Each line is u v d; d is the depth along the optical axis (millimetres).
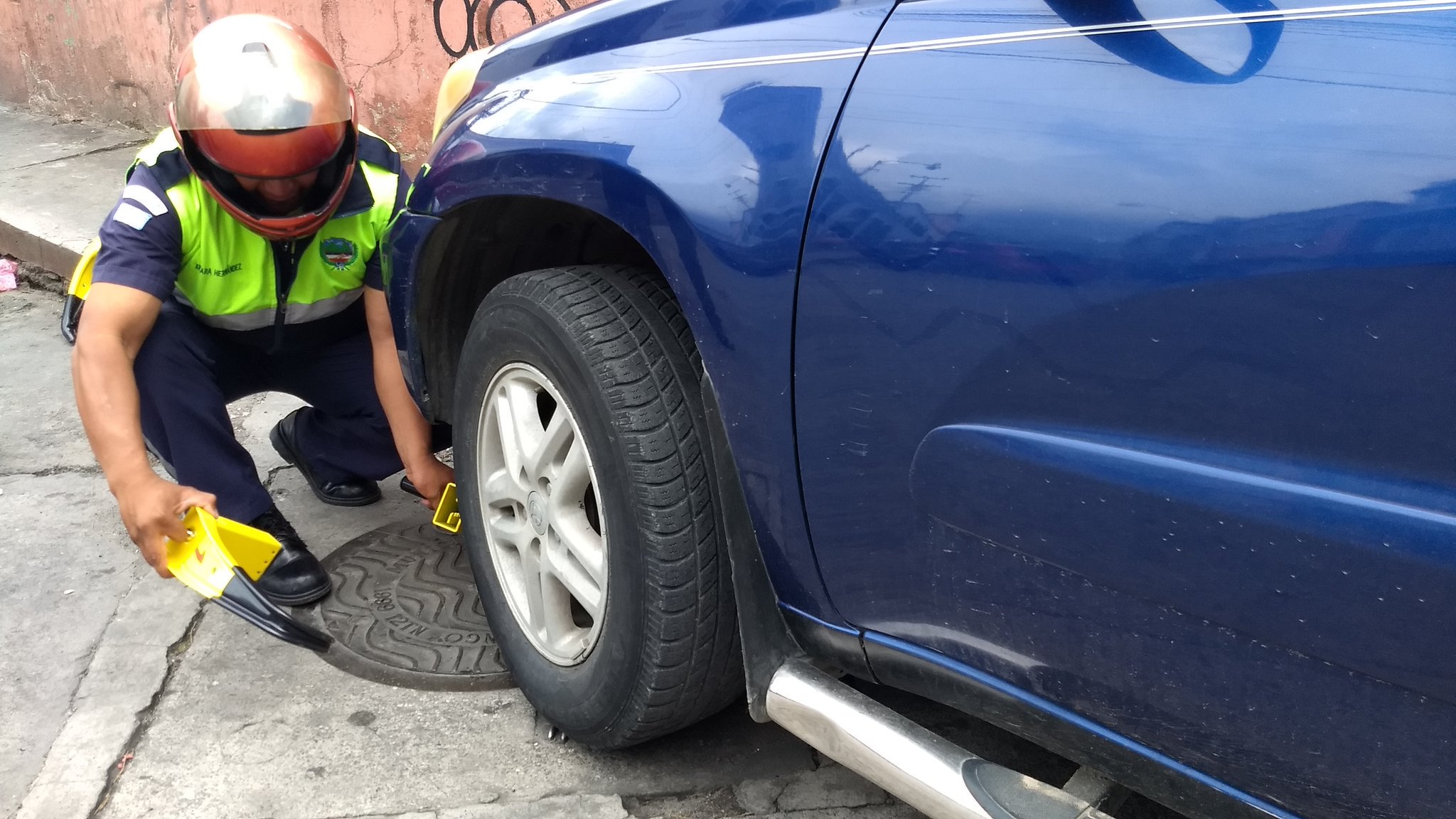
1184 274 1059
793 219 1364
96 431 2066
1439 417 938
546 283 1773
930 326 1254
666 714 1743
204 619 2396
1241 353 1038
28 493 2992
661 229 1521
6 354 4012
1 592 2514
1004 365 1203
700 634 1673
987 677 1368
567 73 1808
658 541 1625
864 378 1333
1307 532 1012
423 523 2826
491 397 1963
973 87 1235
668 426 1631
